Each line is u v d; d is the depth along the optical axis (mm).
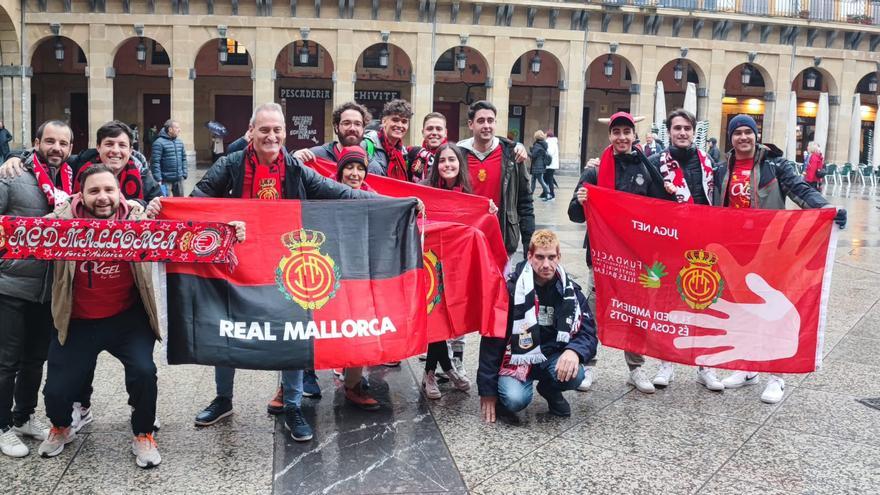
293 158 5078
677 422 5371
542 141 22453
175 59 29312
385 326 4891
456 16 30266
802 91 38125
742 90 37406
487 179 6223
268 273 4773
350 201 4941
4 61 28828
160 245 4410
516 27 30828
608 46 31859
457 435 5070
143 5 29078
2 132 23797
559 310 5363
